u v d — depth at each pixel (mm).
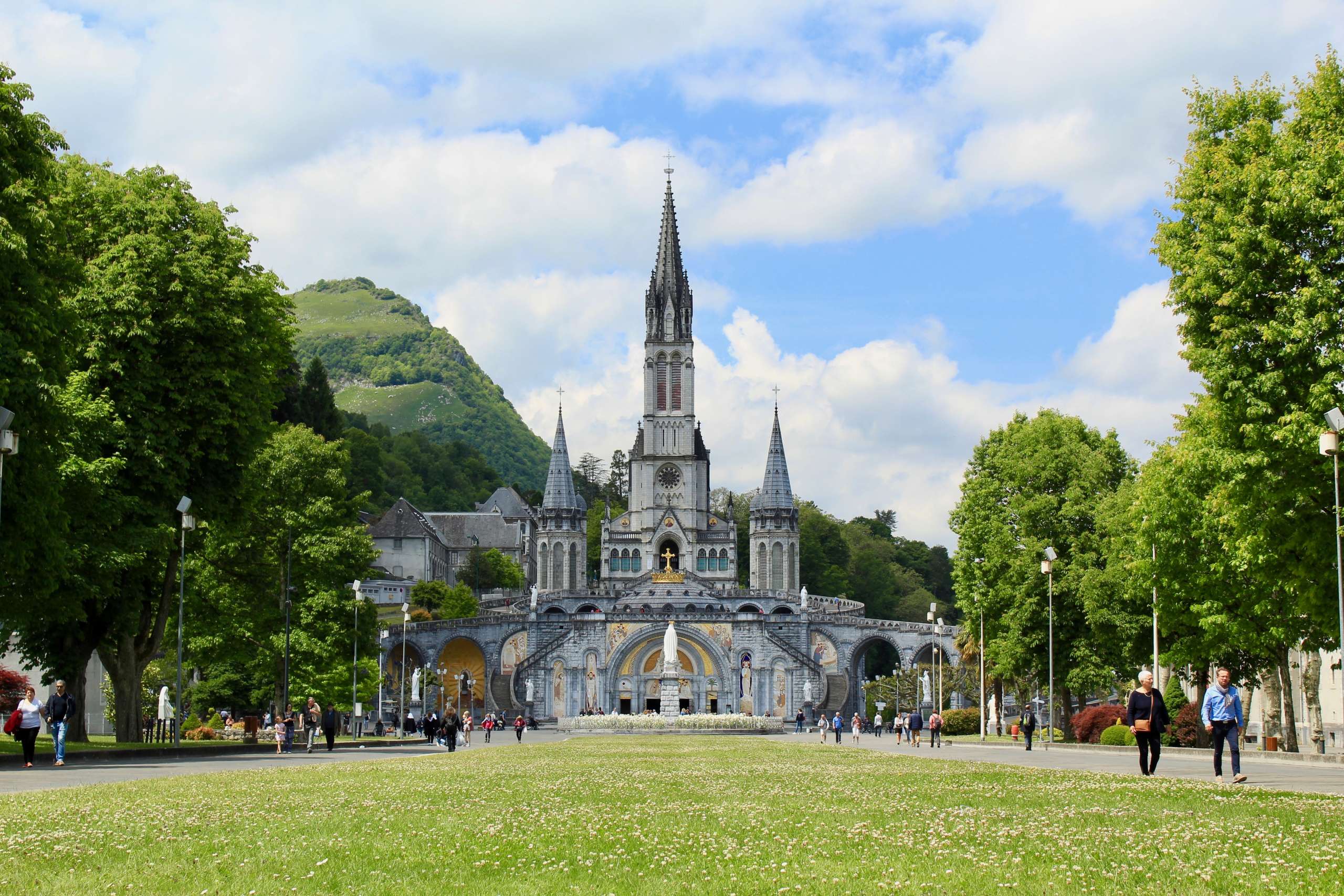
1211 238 39219
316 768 37125
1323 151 36781
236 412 50344
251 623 72312
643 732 105375
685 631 147500
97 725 88312
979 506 76062
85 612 46594
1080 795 24266
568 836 17891
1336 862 14766
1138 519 56781
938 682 105938
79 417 44875
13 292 37219
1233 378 38156
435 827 18891
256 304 51750
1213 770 34656
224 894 13055
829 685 152750
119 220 49594
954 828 18562
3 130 37281
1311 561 38938
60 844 16453
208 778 30453
